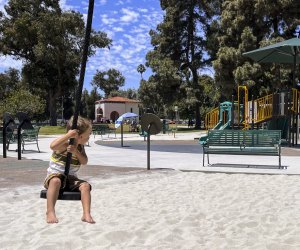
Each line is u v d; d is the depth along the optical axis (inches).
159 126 444.1
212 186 346.0
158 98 2271.2
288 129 833.5
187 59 2300.7
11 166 470.9
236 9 1596.9
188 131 1894.7
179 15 2230.6
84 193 199.5
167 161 531.5
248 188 336.8
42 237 193.2
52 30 2231.8
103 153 655.1
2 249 178.2
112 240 192.5
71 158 198.2
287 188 336.5
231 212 252.7
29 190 318.7
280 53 842.2
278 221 231.6
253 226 221.3
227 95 1615.4
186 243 188.4
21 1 2370.8
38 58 2295.8
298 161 527.5
